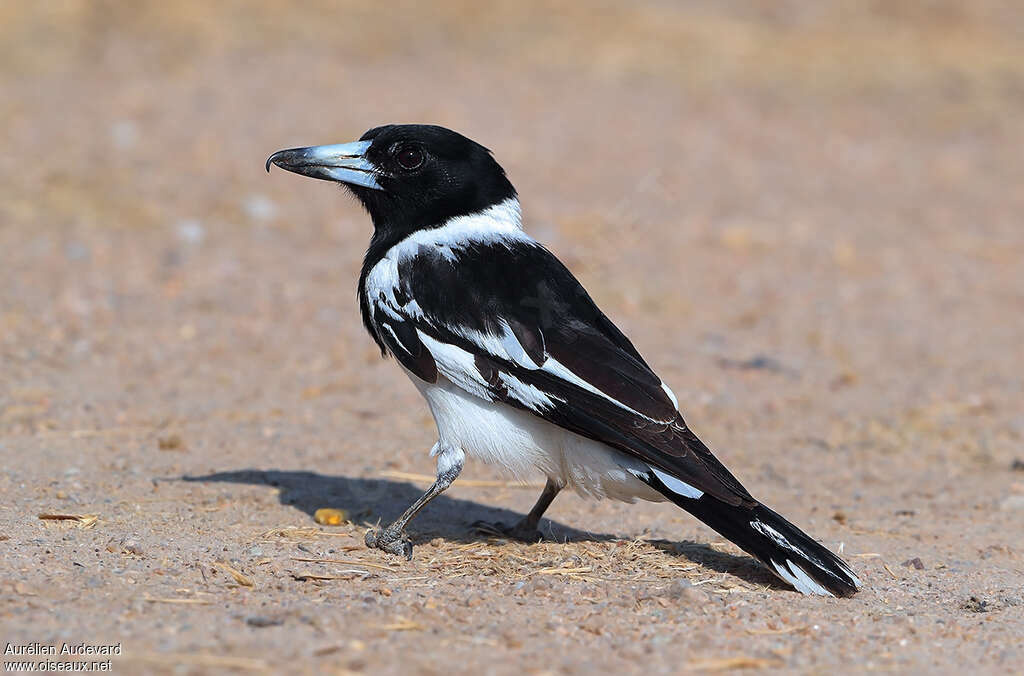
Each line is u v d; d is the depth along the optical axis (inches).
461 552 341.1
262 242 737.6
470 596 299.0
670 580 320.8
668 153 974.4
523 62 1159.6
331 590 300.4
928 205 922.7
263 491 398.6
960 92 1182.3
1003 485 452.4
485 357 324.8
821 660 267.3
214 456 435.2
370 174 354.9
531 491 424.8
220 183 817.5
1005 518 412.2
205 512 372.8
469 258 339.3
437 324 330.0
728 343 628.4
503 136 959.6
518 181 861.8
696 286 721.0
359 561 326.3
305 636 263.0
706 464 311.6
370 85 1045.8
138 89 987.9
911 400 557.6
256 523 364.8
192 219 757.3
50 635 258.2
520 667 253.3
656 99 1114.7
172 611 277.4
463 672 248.8
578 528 382.0
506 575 320.5
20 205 745.0
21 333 563.2
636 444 311.1
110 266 671.1
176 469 417.1
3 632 259.0
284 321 613.3
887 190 951.6
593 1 1337.4
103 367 532.4
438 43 1184.8
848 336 652.7
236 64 1066.7
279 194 820.6
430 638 267.3
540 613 288.8
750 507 310.0
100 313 601.0
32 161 813.9
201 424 471.2
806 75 1205.1
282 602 287.9
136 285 647.1
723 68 1206.9
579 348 321.7
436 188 354.9
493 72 1128.2
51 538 329.4
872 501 429.1
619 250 766.5
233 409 492.1
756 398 549.6
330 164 355.9
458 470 337.7
